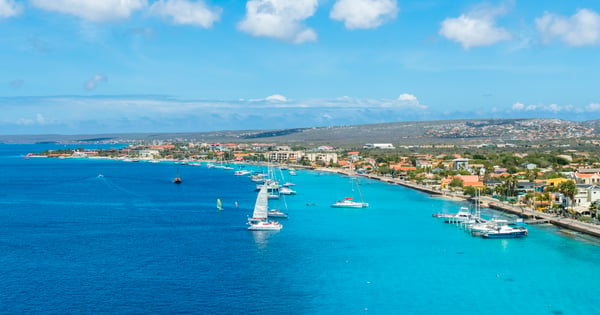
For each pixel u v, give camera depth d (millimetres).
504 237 186000
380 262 154625
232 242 179500
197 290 129125
